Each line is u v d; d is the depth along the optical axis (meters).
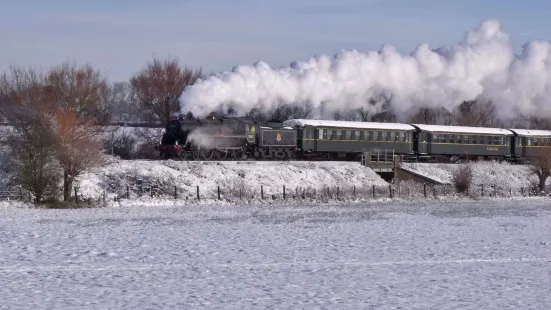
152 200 65.56
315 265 32.66
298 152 86.69
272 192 72.00
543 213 61.03
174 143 77.19
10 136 69.00
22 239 40.97
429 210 63.50
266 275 29.98
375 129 90.50
